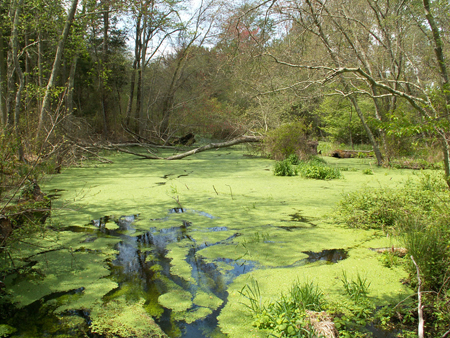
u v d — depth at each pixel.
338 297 3.34
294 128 14.95
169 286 3.66
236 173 11.30
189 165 13.33
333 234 5.15
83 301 3.36
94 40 20.78
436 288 3.35
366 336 2.79
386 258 4.11
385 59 11.99
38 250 4.58
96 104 22.64
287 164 10.96
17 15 10.80
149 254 4.50
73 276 3.87
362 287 3.39
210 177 10.46
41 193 5.92
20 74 10.52
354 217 5.62
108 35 22.61
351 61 10.62
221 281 3.76
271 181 9.69
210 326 2.97
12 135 4.94
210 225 5.68
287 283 3.65
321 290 3.48
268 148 15.92
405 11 10.76
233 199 7.47
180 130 25.39
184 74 25.03
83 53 12.66
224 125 22.14
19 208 4.44
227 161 14.79
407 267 3.75
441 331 2.80
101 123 21.59
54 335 2.86
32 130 9.20
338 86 12.37
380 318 3.01
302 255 4.39
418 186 6.62
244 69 11.42
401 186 8.30
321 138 25.39
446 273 3.32
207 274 3.93
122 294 3.50
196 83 24.89
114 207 6.79
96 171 11.45
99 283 3.71
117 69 21.83
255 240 4.94
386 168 12.22
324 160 14.63
